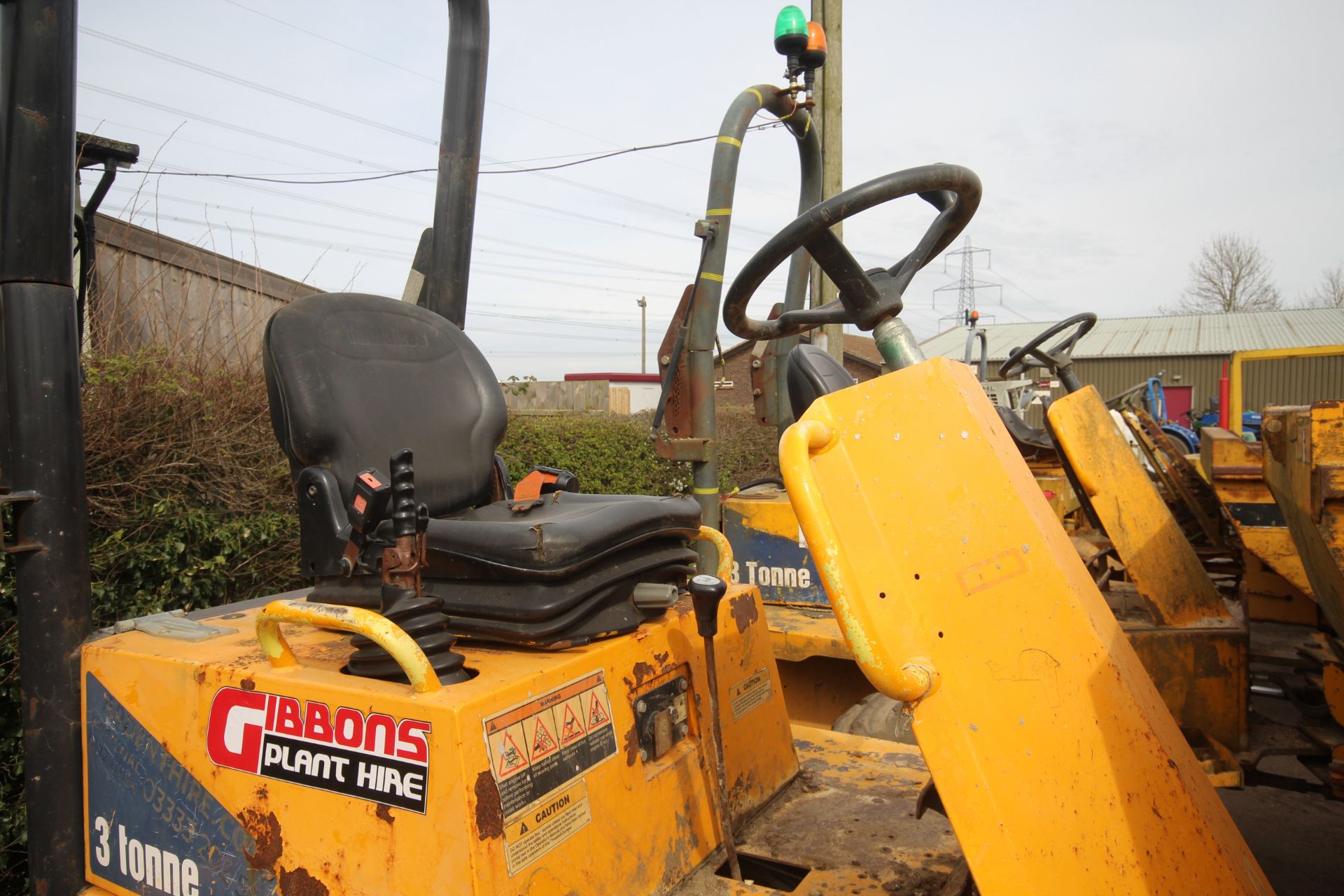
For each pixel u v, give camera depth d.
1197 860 1.16
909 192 1.40
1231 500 2.95
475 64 2.40
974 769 1.15
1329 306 41.62
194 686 1.51
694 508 1.85
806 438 1.21
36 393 1.67
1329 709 2.43
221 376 3.80
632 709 1.54
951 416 1.24
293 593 2.21
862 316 1.43
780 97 3.37
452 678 1.36
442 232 2.42
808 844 1.68
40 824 1.69
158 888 1.56
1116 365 22.80
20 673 1.71
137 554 3.27
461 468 1.99
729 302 1.62
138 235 4.67
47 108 1.65
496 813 1.24
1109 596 3.52
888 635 1.18
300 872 1.37
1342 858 2.79
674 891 1.53
